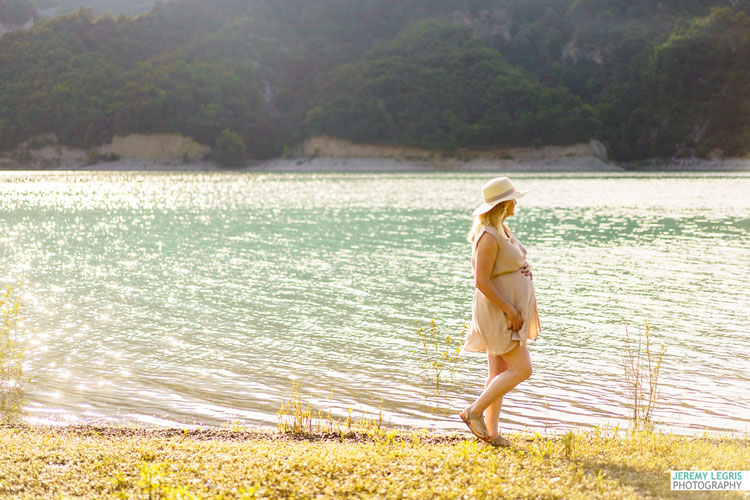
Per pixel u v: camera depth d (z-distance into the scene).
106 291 15.41
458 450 5.15
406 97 173.75
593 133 169.38
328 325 12.09
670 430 6.82
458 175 130.25
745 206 43.94
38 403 7.73
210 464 4.83
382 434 6.45
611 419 7.18
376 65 185.88
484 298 5.18
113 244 25.12
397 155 169.50
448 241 26.09
